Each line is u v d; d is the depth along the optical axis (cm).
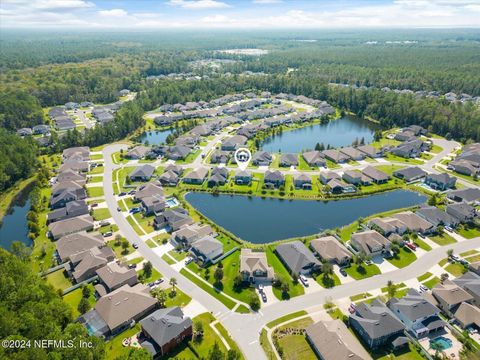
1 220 14625
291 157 19525
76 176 17075
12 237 13388
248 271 10356
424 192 16225
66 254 11469
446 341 8475
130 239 12631
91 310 9119
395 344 8225
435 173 17700
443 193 16012
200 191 16500
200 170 17825
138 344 8412
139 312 9150
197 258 11456
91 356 7262
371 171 17562
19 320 7706
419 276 10712
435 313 8925
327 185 16425
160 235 12888
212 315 9250
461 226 13350
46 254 11862
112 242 12412
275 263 11338
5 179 16938
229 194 16275
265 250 11981
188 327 8488
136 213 14388
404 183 17050
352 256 11406
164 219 13450
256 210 14975
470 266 10869
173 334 8200
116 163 19750
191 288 10244
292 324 8956
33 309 8156
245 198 16012
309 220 14162
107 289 10031
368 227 13225
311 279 10606
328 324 8475
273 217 14400
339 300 9769
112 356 8088
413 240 12462
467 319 8831
